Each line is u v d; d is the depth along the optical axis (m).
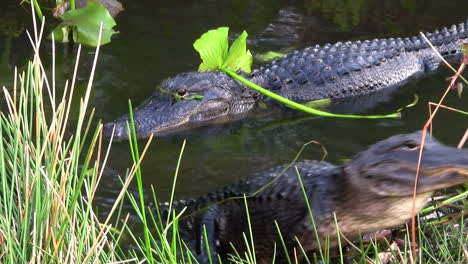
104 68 7.06
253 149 5.89
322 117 6.57
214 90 6.65
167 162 5.59
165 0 8.91
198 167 5.51
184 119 6.46
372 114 6.64
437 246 3.94
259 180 4.45
